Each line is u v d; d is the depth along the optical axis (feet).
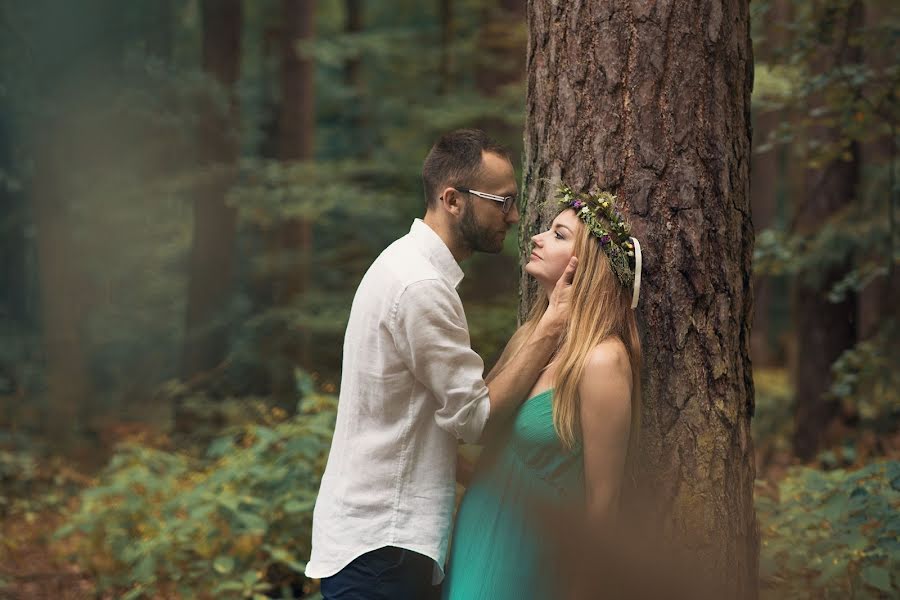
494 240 8.53
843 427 23.57
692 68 8.29
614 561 7.86
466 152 8.35
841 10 16.19
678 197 8.28
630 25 8.36
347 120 46.62
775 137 17.85
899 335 22.70
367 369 8.16
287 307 33.35
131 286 44.09
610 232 8.13
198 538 14.02
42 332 33.78
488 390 7.98
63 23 31.89
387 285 8.07
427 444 8.14
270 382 32.27
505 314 26.30
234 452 15.69
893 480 10.71
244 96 41.27
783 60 16.83
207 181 33.53
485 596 8.00
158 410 35.76
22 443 28.19
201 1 36.52
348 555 8.04
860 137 17.17
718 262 8.36
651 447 8.36
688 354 8.29
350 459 8.23
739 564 8.41
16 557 17.72
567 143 8.66
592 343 7.91
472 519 8.27
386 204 32.89
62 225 33.01
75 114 32.48
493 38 31.60
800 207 21.80
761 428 28.55
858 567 10.19
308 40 36.35
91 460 28.22
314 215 31.24
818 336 24.22
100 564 15.38
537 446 7.99
